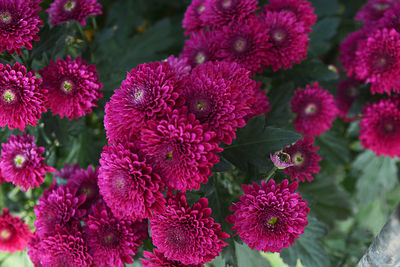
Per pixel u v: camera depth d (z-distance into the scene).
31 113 0.48
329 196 0.63
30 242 0.52
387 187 0.64
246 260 0.52
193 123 0.44
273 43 0.50
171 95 0.44
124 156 0.44
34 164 0.50
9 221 0.55
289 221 0.44
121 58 0.66
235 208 0.45
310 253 0.52
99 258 0.47
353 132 0.63
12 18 0.47
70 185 0.50
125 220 0.47
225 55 0.50
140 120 0.44
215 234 0.44
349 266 0.61
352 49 0.57
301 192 0.53
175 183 0.44
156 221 0.45
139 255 0.51
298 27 0.51
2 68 0.47
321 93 0.54
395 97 0.54
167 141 0.43
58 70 0.50
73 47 0.55
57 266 0.48
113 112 0.45
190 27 0.53
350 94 0.60
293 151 0.47
